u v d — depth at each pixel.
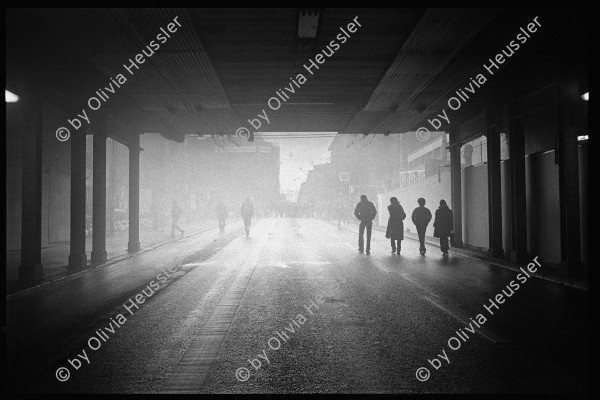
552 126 12.10
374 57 8.80
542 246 10.76
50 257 13.38
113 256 13.77
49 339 5.38
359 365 4.41
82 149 11.16
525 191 11.48
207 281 9.41
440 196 18.67
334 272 10.59
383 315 6.39
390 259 13.16
